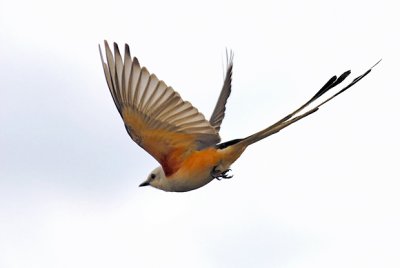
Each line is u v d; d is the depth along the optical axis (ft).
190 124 41.37
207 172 42.93
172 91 39.86
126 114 40.73
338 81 39.47
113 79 39.58
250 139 42.04
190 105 40.47
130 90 39.81
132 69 39.40
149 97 39.96
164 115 40.70
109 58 39.52
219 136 41.98
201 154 42.47
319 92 39.70
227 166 42.96
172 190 44.39
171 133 41.63
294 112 40.57
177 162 42.88
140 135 41.68
